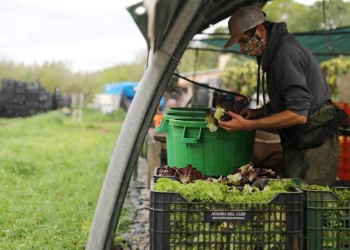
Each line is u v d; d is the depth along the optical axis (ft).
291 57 13.23
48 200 23.65
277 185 11.24
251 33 13.71
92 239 12.19
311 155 14.19
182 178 12.39
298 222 10.60
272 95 14.02
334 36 26.50
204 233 10.50
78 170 32.40
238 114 14.65
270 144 19.13
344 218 11.01
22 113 97.60
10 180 29.01
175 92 37.45
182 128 14.64
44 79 123.44
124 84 102.73
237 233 10.52
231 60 63.62
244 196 10.62
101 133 64.95
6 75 123.44
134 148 12.15
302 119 12.94
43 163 35.04
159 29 11.45
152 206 10.52
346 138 21.34
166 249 10.48
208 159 14.56
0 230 18.85
